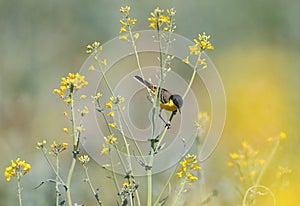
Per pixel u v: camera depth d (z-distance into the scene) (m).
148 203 7.82
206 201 9.10
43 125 14.38
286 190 9.83
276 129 13.23
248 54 19.42
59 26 19.12
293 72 17.45
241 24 20.94
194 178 7.79
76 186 11.35
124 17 8.11
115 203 11.33
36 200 10.97
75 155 7.76
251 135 13.39
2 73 16.36
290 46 20.00
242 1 21.52
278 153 10.77
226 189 10.38
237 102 14.52
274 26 20.77
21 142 13.55
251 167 9.36
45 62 17.83
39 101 15.46
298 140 11.89
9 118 14.38
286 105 14.30
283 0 21.05
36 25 18.86
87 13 19.50
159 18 7.92
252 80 17.23
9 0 18.84
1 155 12.88
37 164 11.63
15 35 18.41
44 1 19.20
